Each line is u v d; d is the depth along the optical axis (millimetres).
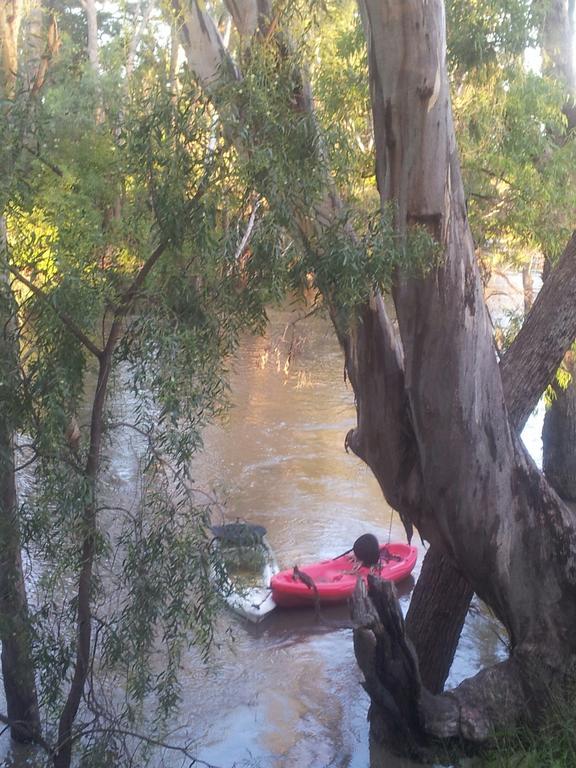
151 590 5672
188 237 5441
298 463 16781
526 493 7168
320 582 11281
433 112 6332
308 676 9695
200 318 5500
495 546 7098
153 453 5527
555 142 12375
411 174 6438
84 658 6082
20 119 5453
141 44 7219
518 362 7672
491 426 6984
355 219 6250
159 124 5414
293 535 13398
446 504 7070
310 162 5824
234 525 6395
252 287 5555
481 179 10977
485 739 7008
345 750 8320
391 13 6211
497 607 7352
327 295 5902
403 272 6312
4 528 5660
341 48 9828
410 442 7387
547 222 10922
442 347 6738
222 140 5551
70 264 5516
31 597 7344
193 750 8188
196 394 5309
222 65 5816
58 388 5297
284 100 5863
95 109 6723
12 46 8695
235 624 10844
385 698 7094
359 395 7484
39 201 5797
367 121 9828
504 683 7168
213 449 17500
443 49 6355
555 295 7691
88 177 6016
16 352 5484
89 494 5418
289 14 6352
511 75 11109
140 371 5262
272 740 8477
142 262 5934
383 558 12047
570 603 7207
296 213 5840
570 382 13891
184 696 9078
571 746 6758
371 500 15000
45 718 7727
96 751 5922
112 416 6062
